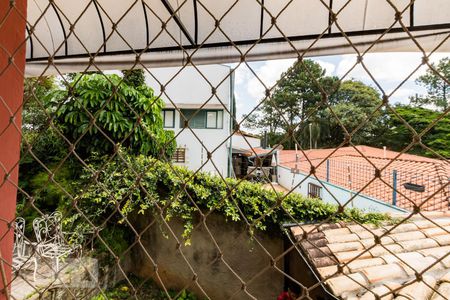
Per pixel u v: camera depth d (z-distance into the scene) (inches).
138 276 150.4
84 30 86.1
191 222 143.1
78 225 120.6
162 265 147.5
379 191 202.7
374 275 70.4
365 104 595.5
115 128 138.6
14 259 89.8
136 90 167.0
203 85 347.6
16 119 35.4
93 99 141.7
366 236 99.2
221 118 352.2
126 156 133.9
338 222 114.9
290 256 128.3
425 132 20.4
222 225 139.3
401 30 67.1
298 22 76.1
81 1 78.9
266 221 132.0
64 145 146.6
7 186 34.9
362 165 245.4
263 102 24.7
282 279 132.2
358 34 71.1
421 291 61.4
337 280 71.2
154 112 157.8
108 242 133.4
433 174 187.2
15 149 35.8
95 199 122.3
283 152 467.5
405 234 98.7
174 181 131.6
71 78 151.4
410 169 227.1
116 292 132.0
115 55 86.1
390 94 21.2
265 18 76.3
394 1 67.1
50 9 80.1
